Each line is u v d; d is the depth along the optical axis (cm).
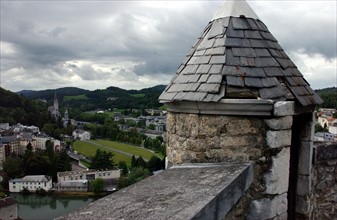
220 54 383
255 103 346
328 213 511
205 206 252
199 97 363
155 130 12388
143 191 298
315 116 448
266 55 390
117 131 11831
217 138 375
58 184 6172
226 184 296
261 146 361
